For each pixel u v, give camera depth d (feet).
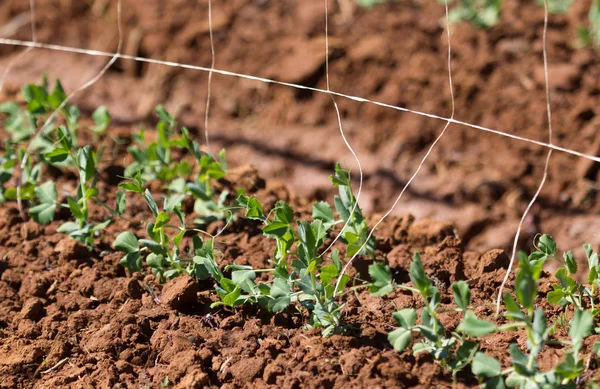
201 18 21.70
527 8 20.86
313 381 9.09
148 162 13.91
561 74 18.21
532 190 15.75
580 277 13.34
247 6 22.07
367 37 20.24
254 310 10.75
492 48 19.51
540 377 8.23
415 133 17.48
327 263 11.81
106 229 13.08
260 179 14.53
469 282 11.38
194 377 9.43
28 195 13.46
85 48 21.86
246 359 9.68
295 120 18.42
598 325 10.08
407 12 21.20
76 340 10.61
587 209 15.12
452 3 21.31
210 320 10.63
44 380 9.99
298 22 21.21
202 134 18.19
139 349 10.23
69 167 14.88
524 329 10.01
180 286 10.92
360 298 10.99
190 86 19.74
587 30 19.26
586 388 8.73
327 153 17.34
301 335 9.97
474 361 8.56
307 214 13.75
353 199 11.12
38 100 14.57
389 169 16.79
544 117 17.31
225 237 12.80
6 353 10.41
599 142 16.22
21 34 22.58
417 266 8.81
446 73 18.84
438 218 15.26
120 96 19.56
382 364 9.09
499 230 14.84
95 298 11.50
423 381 9.01
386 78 18.92
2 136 16.08
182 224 11.32
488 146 16.98
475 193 15.78
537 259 10.20
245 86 19.43
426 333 8.90
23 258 12.46
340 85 18.95
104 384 9.68
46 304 11.50
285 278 10.22
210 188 13.56
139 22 21.81
